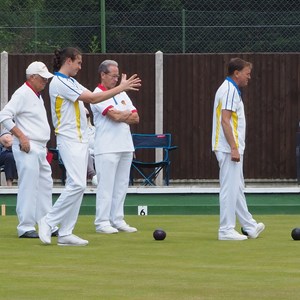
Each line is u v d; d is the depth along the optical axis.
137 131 40.12
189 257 20.88
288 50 40.72
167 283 17.59
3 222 28.88
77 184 22.86
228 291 16.77
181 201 33.22
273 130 40.03
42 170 25.11
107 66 25.77
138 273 18.72
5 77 40.06
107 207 25.75
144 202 33.16
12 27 41.47
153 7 41.12
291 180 40.19
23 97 24.38
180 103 40.06
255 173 40.12
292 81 39.94
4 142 24.67
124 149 25.95
